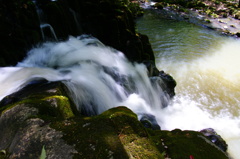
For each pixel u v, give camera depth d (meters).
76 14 7.62
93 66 6.04
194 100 7.89
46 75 4.86
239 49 13.16
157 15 19.59
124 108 2.89
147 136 2.41
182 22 18.12
